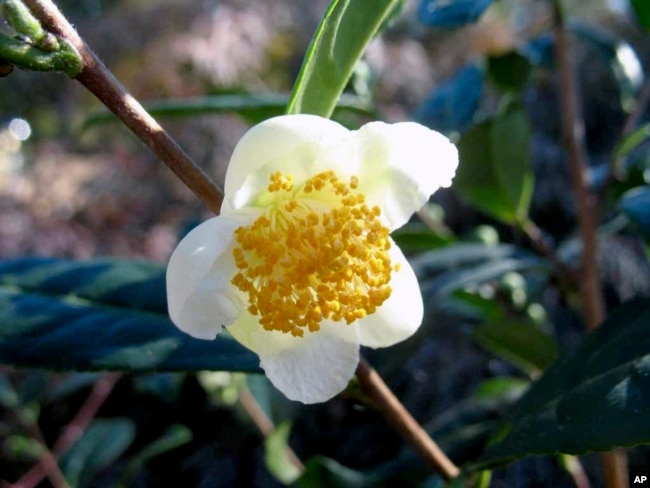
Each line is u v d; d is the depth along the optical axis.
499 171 0.14
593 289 0.13
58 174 0.36
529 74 0.15
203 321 0.06
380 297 0.07
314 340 0.07
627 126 0.14
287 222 0.07
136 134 0.06
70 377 0.23
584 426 0.07
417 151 0.07
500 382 0.14
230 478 0.28
